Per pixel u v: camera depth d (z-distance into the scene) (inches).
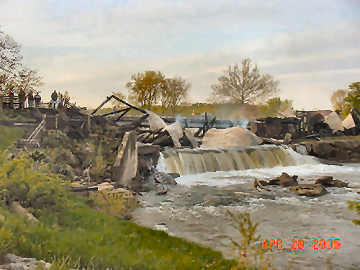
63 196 494.3
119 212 613.0
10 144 848.3
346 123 2183.8
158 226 556.1
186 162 1126.4
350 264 401.7
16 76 1576.0
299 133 1952.5
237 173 1160.8
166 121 1785.2
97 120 1155.9
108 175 906.1
